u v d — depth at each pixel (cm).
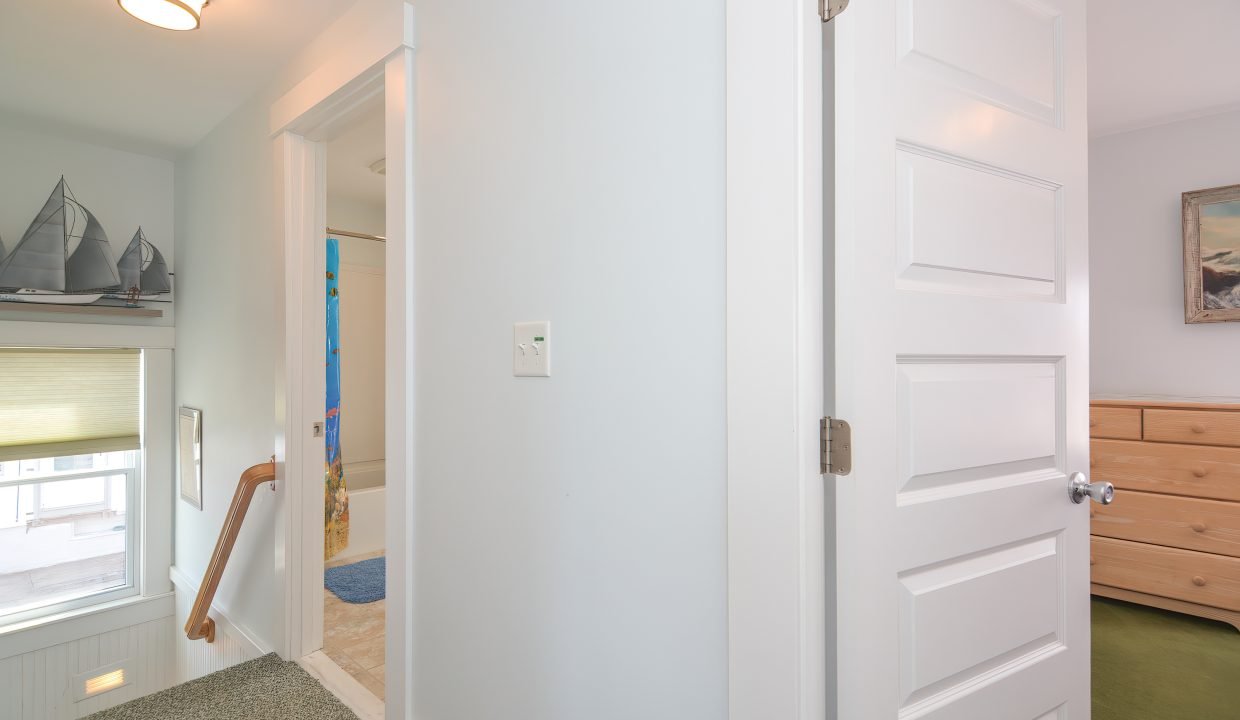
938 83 104
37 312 296
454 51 152
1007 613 114
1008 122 114
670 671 105
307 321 229
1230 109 279
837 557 93
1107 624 256
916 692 100
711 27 102
